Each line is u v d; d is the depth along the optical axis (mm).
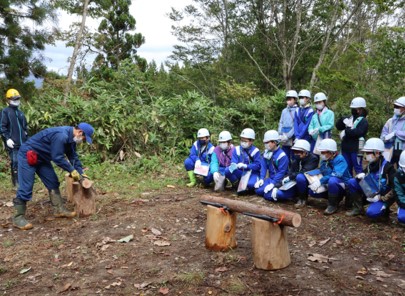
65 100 9938
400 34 10297
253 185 6605
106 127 9305
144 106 10266
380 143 5078
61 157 5008
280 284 3605
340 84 12227
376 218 5344
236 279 3693
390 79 9469
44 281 3746
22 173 5055
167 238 4711
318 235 4832
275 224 3812
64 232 4930
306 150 5750
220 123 10586
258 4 17797
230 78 17219
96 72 16188
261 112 11438
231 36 18094
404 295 3432
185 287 3580
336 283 3631
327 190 5656
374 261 4133
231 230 4328
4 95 11391
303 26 17656
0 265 4074
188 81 17141
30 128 9273
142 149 9586
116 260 4137
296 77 18281
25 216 5594
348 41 16219
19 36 11648
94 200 5570
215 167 7074
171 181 7793
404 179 4789
